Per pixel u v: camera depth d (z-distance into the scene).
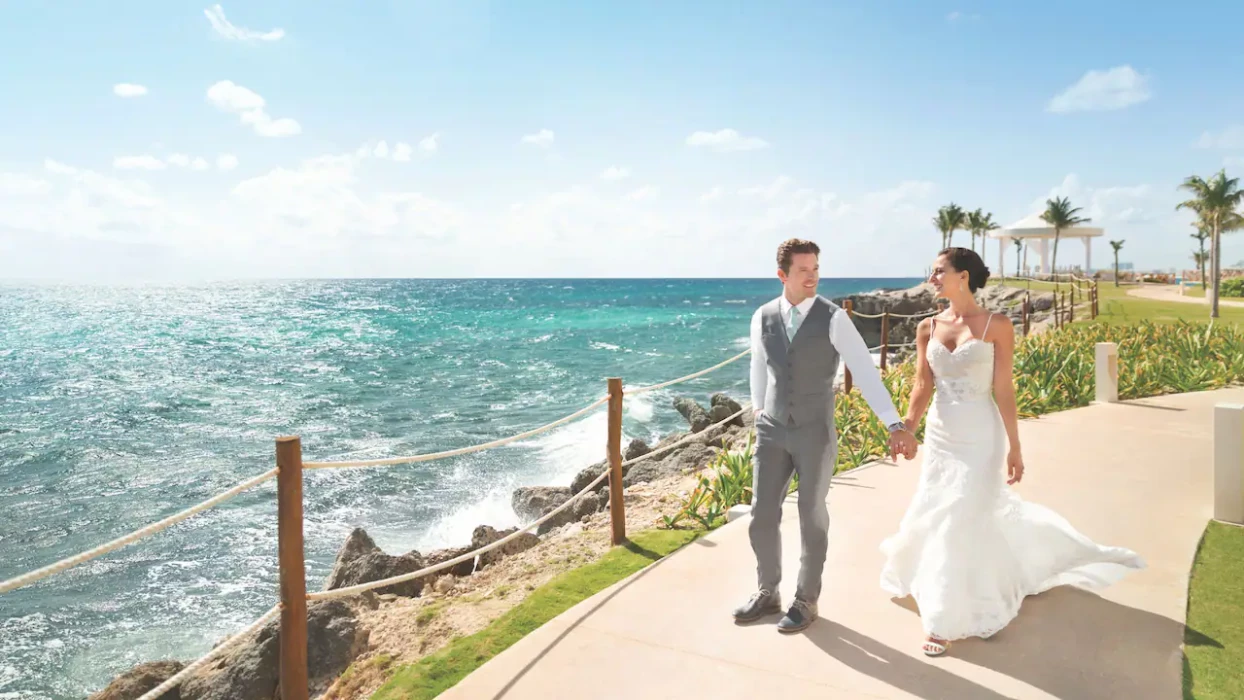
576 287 169.25
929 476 3.56
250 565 9.82
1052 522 3.62
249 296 120.69
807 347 3.30
